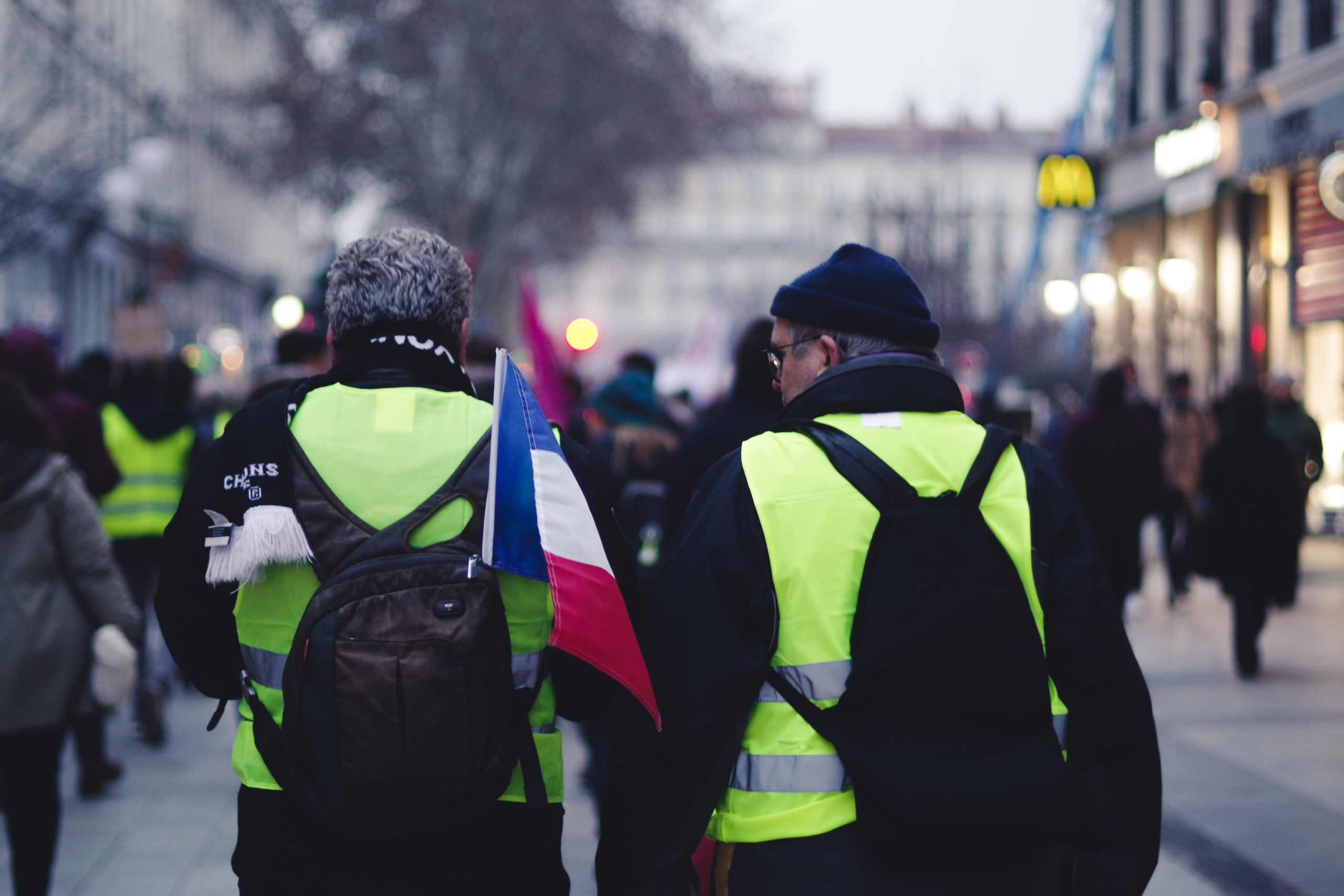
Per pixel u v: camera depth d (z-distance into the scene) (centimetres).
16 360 791
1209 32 2259
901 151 12962
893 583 286
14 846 550
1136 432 1112
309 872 295
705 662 288
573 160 4878
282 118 4712
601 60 4594
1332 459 2023
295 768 289
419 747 282
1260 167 2047
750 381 596
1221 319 2323
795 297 320
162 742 940
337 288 324
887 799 276
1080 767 296
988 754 283
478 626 289
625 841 299
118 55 3781
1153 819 296
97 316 4869
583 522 306
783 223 13562
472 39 4497
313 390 314
